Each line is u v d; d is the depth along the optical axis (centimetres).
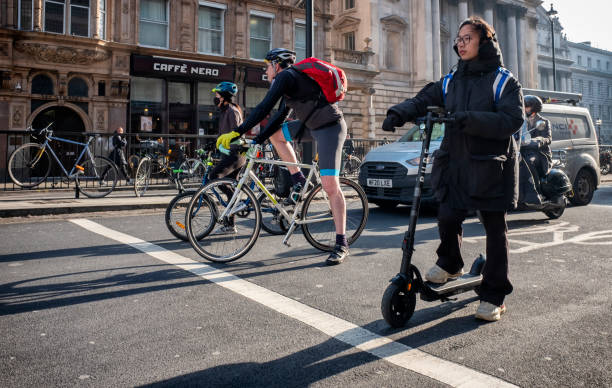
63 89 1568
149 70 1716
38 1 1512
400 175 756
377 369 220
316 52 2239
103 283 364
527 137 678
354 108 2720
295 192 467
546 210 707
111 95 1658
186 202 535
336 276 388
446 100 290
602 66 6962
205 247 430
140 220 690
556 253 480
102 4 1639
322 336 260
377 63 2877
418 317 292
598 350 241
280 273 396
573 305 315
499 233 285
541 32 5747
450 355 235
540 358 231
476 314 286
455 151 280
